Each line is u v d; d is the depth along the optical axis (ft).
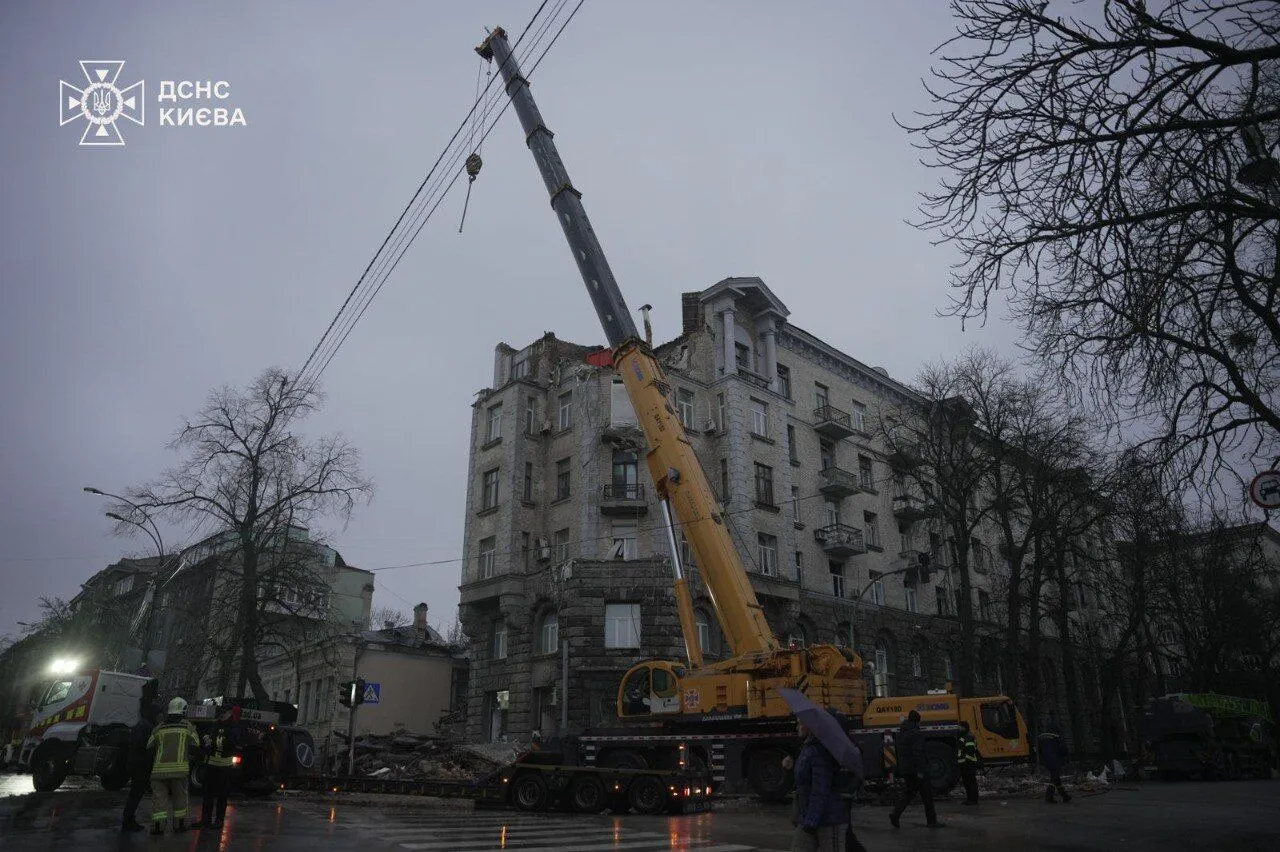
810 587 124.36
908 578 143.54
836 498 136.15
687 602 61.26
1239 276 30.78
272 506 104.12
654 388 61.77
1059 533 112.88
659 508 113.50
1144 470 37.55
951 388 110.83
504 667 113.29
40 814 43.70
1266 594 138.41
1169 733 102.32
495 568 119.55
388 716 139.23
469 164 65.26
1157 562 124.67
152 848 30.86
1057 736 61.46
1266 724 117.70
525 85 73.67
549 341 135.13
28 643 189.16
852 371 149.59
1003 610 151.43
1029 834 38.60
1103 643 169.27
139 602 171.22
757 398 127.34
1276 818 45.09
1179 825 42.09
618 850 32.35
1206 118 26.86
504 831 39.42
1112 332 31.76
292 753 63.77
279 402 107.76
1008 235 30.50
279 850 30.76
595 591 106.73
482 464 128.67
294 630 111.24
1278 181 29.81
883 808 55.52
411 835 36.68
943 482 110.42
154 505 102.17
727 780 58.18
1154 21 26.11
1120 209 27.89
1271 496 33.14
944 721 61.52
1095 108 27.53
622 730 62.18
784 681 57.52
